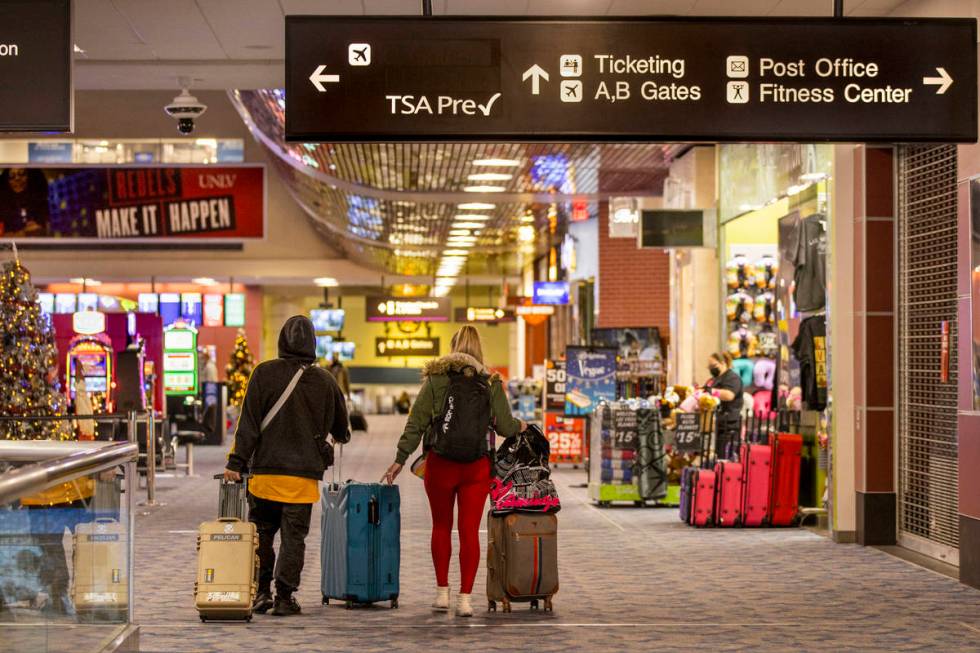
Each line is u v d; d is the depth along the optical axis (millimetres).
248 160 41969
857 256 13758
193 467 24234
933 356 12836
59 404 14531
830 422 14133
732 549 13250
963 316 11070
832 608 9781
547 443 9648
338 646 8133
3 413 14016
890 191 13617
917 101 8805
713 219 19938
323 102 8578
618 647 8180
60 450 7473
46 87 8727
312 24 8570
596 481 17422
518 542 9359
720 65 8727
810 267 15078
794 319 15961
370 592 9586
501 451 9648
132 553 7090
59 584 5680
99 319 22312
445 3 11125
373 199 27359
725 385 17422
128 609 6961
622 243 28719
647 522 15633
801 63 8758
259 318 48281
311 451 9234
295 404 9195
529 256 43281
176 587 10594
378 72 8602
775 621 9195
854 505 13836
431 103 8625
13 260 14406
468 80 8641
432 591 10516
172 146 41688
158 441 21453
